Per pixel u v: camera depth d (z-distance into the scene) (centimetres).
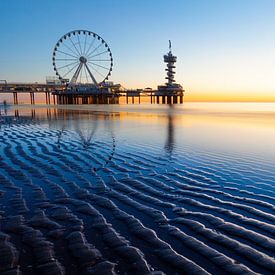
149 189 615
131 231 405
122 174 749
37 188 624
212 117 3123
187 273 300
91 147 1158
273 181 664
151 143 1255
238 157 943
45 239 382
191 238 380
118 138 1414
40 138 1409
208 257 330
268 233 392
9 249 354
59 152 1050
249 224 424
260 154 984
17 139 1376
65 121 2494
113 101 11044
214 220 441
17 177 714
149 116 3300
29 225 429
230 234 391
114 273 301
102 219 451
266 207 498
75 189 616
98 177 718
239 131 1689
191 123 2298
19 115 3412
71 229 414
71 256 337
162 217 457
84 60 8638
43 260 328
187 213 474
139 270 306
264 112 4516
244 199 543
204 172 760
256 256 331
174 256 333
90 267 313
